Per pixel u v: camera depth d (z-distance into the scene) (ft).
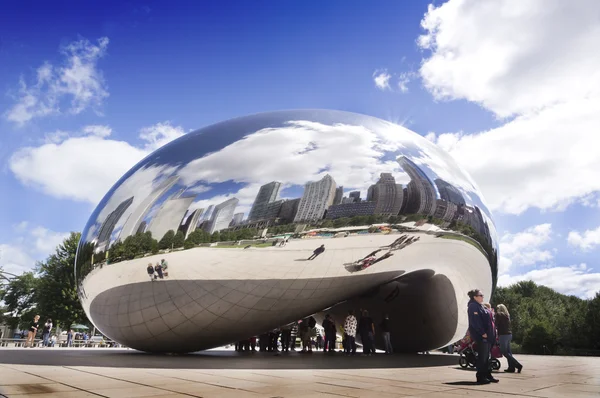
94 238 30.83
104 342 100.78
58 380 17.90
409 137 34.09
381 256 29.86
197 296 28.50
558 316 174.19
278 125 31.83
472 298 22.16
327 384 18.67
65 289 137.69
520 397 16.14
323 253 28.53
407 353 45.03
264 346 46.91
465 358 28.68
